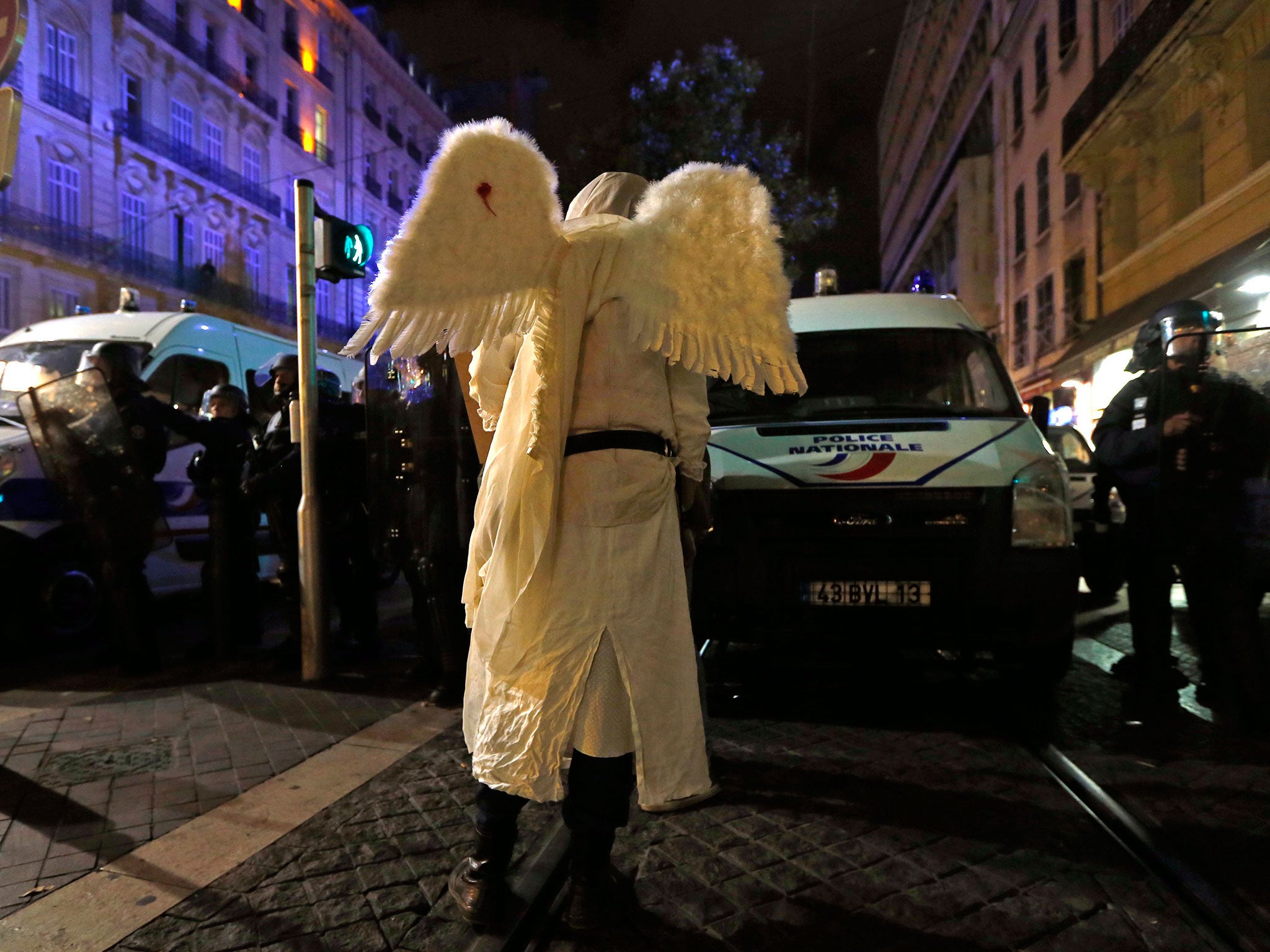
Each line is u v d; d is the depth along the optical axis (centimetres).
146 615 478
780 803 282
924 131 3953
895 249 5344
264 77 3431
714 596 377
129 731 359
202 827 261
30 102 2438
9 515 541
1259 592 358
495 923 203
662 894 224
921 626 364
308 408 436
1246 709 354
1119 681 445
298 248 431
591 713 190
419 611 436
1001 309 2619
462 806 275
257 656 522
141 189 2830
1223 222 1332
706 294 193
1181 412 372
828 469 374
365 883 225
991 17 2777
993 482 363
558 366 189
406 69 4481
